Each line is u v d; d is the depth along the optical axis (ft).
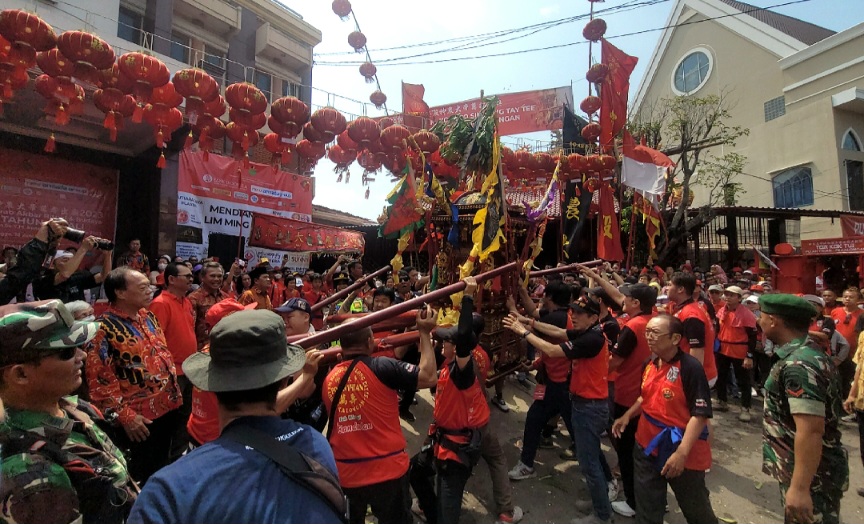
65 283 10.66
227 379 4.25
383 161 17.52
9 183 29.17
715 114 52.95
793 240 66.23
